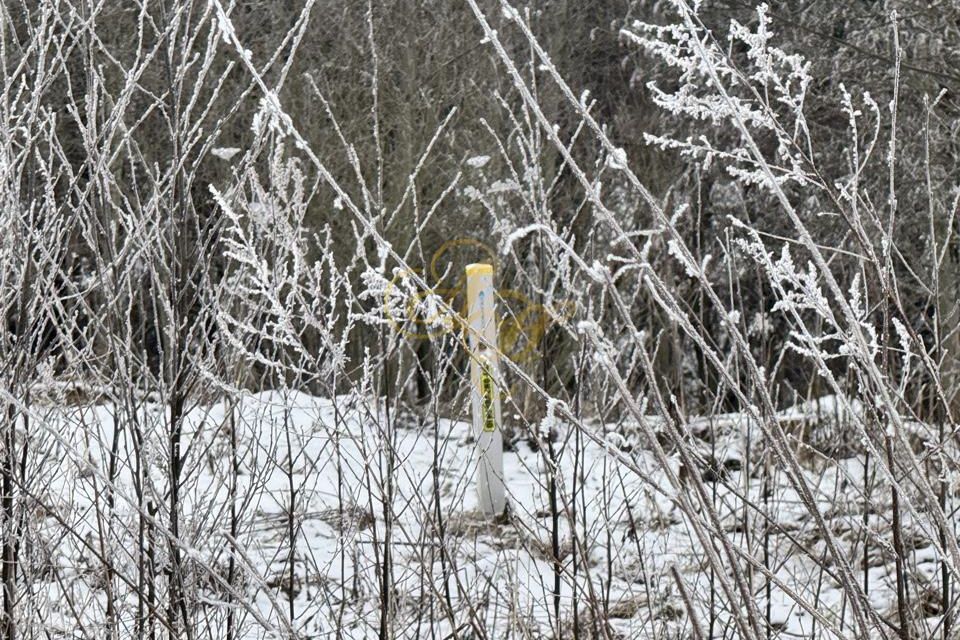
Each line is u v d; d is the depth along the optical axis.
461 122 15.22
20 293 3.93
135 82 3.80
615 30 17.14
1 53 3.88
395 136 15.12
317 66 15.02
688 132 16.34
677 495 2.31
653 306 8.77
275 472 7.37
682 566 5.61
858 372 2.79
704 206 15.73
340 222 14.28
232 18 14.36
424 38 15.20
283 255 3.84
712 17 14.37
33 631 4.28
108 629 4.11
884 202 12.66
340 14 14.92
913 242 12.37
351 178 14.34
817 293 2.60
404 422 9.24
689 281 10.98
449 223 14.62
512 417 9.51
